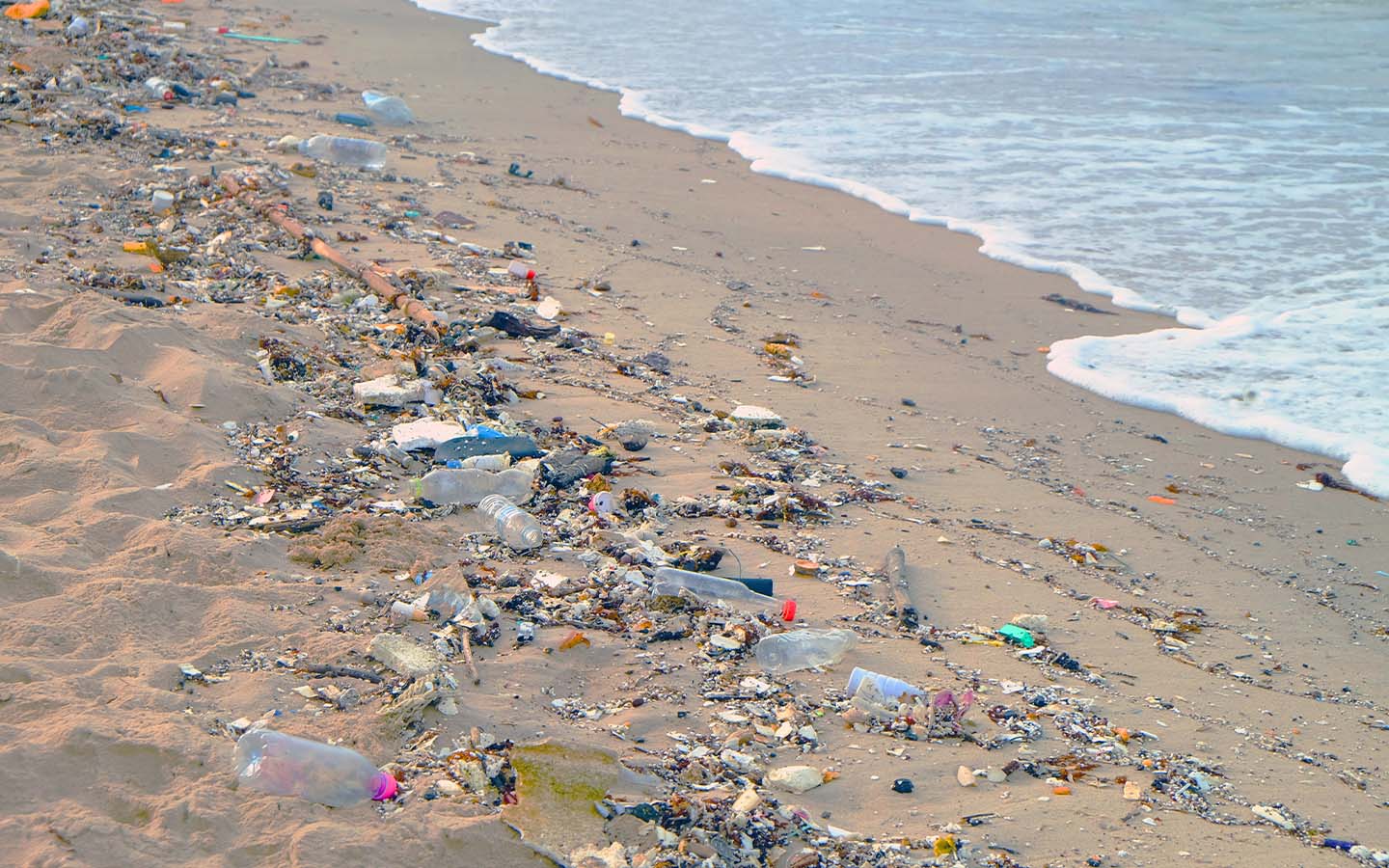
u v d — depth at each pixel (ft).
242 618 14.40
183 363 21.01
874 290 33.09
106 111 40.34
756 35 65.82
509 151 43.47
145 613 14.19
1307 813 13.74
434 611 15.34
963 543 19.98
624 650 15.31
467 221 34.68
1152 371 28.50
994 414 26.03
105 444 18.20
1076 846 12.51
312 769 11.52
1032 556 19.85
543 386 24.26
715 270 33.42
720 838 11.71
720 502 20.15
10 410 18.99
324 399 21.74
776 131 47.85
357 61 56.65
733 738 13.67
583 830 11.49
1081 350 29.48
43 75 43.55
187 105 43.47
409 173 39.09
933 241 36.96
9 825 10.28
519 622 15.57
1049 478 23.16
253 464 18.90
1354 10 70.44
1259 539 21.53
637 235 35.70
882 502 21.13
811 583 17.93
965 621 17.44
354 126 43.93
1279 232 37.09
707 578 17.16
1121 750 14.56
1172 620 18.37
